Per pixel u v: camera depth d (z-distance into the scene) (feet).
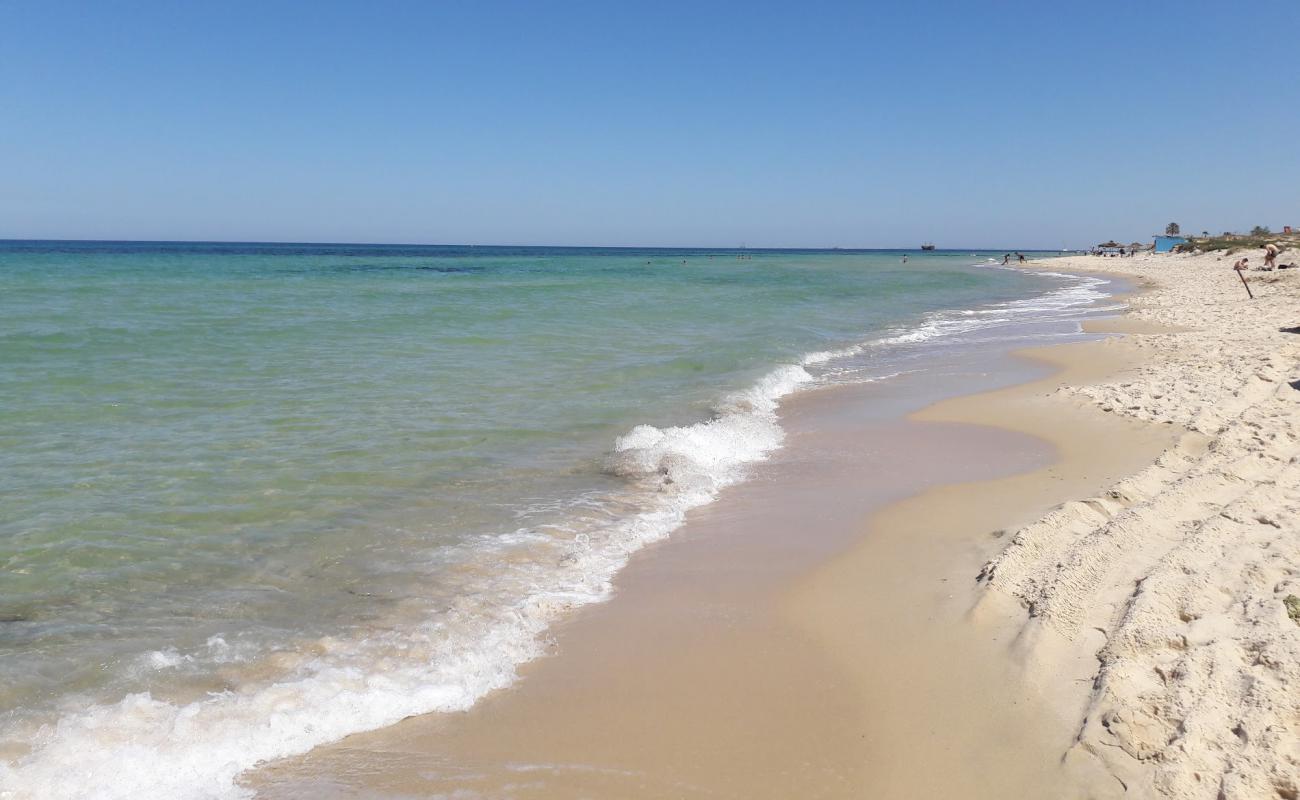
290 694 14.82
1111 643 14.56
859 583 19.48
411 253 517.14
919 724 13.69
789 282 171.53
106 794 12.11
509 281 160.45
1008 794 11.81
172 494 25.41
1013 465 28.91
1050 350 58.34
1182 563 16.76
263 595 19.04
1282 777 10.78
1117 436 31.48
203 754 13.07
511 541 22.58
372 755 13.14
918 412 38.99
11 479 26.13
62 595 18.72
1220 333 57.93
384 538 22.59
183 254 318.65
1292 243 205.16
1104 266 242.17
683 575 20.42
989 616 16.81
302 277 160.76
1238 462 23.57
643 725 13.96
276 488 26.32
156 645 16.66
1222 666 13.10
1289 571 16.03
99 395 38.47
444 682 15.37
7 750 13.05
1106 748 12.22
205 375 44.47
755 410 39.60
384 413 36.78
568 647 16.78
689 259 431.43
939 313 96.22
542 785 12.35
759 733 13.65
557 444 32.50
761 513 24.99
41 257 235.81
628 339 65.31
